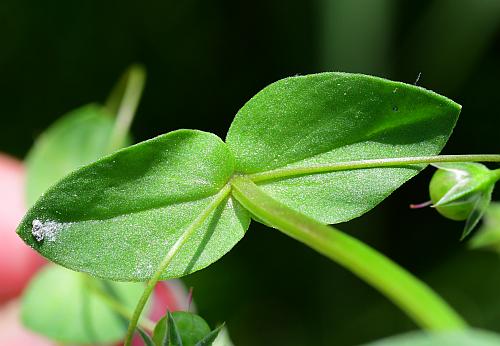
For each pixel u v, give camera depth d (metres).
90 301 0.15
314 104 0.12
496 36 0.23
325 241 0.12
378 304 0.22
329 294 0.22
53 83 0.23
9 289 0.16
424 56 0.23
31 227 0.12
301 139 0.12
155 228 0.12
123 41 0.24
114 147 0.16
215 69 0.24
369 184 0.12
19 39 0.23
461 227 0.23
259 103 0.12
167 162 0.12
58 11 0.24
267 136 0.12
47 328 0.15
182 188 0.12
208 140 0.12
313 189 0.12
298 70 0.24
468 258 0.22
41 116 0.23
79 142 0.16
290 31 0.24
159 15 0.24
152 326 0.14
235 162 0.12
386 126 0.12
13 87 0.23
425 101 0.12
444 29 0.23
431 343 0.11
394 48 0.22
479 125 0.23
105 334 0.15
